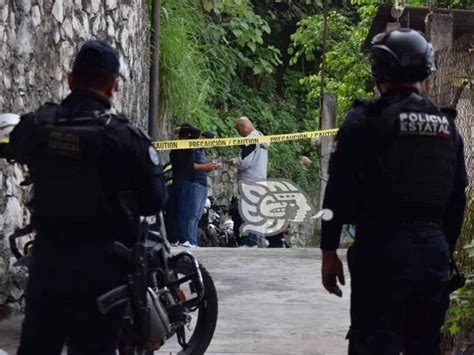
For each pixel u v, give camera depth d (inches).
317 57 1494.8
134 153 239.9
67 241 236.2
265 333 434.3
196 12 1072.8
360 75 1116.5
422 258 242.8
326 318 468.1
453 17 628.4
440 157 246.2
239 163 741.3
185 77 897.5
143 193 243.9
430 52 252.5
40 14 501.0
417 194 243.9
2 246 453.7
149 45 802.2
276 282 559.8
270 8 1478.8
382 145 244.2
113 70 246.2
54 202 236.2
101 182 236.7
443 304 250.5
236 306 492.7
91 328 237.9
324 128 912.3
